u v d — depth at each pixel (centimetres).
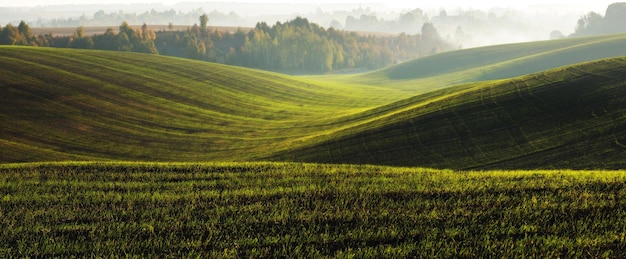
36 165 2020
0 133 4825
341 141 4400
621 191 1333
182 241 1009
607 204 1209
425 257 915
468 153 3772
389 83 13038
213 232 1072
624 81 4669
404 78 13900
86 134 5275
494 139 3962
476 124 4294
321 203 1304
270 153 4509
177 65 9625
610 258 898
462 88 6512
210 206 1303
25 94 6091
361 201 1325
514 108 4494
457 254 927
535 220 1117
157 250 975
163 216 1212
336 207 1253
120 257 927
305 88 9756
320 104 8262
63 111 5844
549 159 3441
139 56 9906
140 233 1079
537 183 1506
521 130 4047
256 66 17450
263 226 1119
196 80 8619
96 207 1310
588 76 5003
